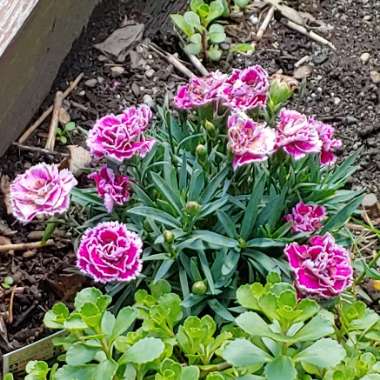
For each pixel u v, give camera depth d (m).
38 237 0.51
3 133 0.54
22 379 0.45
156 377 0.38
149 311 0.42
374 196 0.55
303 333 0.38
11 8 0.52
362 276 0.48
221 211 0.45
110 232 0.42
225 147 0.47
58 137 0.56
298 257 0.42
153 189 0.47
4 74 0.51
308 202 0.48
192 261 0.44
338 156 0.57
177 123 0.50
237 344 0.38
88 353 0.39
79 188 0.51
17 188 0.43
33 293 0.49
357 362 0.40
